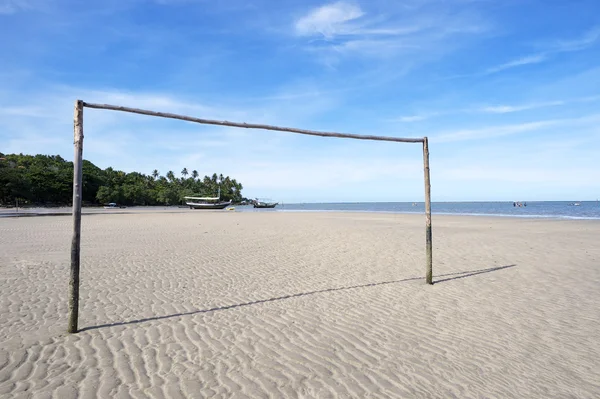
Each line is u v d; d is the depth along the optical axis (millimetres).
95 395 3006
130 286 7098
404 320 5152
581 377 3502
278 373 3475
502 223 24156
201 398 2986
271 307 5762
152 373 3436
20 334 4445
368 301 6125
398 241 14375
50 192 95438
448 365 3721
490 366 3715
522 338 4480
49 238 15336
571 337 4516
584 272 8391
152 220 29750
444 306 5840
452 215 39031
